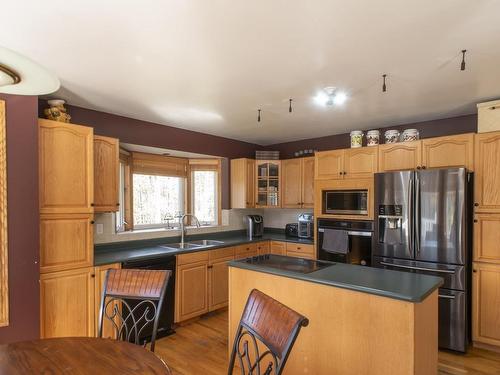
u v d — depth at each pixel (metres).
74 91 2.64
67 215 2.56
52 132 2.49
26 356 1.27
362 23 1.64
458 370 2.54
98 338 1.45
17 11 1.50
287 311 1.22
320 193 3.90
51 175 2.48
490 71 2.26
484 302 2.83
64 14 1.53
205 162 4.67
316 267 2.33
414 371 1.64
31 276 2.27
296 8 1.50
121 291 1.76
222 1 1.44
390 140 3.44
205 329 3.35
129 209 3.89
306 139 4.77
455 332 2.81
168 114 3.37
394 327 1.70
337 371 1.91
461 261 2.79
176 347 2.94
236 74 2.30
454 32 1.72
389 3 1.46
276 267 2.32
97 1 1.43
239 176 4.61
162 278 1.75
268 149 5.25
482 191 2.85
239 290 2.44
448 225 2.85
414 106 3.12
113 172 3.04
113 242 3.38
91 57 2.02
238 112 3.31
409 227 3.05
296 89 2.62
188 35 1.75
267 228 5.31
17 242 2.22
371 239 3.41
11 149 2.20
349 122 3.77
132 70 2.22
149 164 4.14
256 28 1.68
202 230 4.33
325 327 1.96
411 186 3.04
